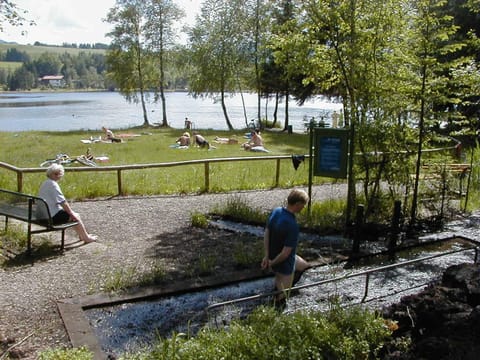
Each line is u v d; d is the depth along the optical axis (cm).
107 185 1238
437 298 461
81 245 760
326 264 711
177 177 1428
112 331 495
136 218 958
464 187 1203
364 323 428
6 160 2047
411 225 898
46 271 638
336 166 882
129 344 470
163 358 370
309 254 750
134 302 563
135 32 4781
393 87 914
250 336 391
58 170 753
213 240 814
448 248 807
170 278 628
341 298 589
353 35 903
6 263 660
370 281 650
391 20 897
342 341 405
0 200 1026
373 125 909
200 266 670
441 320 438
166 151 2498
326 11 899
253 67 4381
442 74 1088
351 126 866
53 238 784
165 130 4072
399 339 430
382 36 907
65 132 3669
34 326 487
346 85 936
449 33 902
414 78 899
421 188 1005
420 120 907
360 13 908
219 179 1392
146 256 716
